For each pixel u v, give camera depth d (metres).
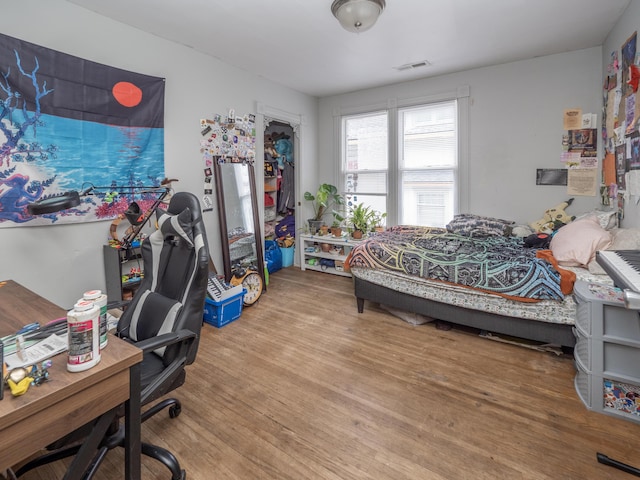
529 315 2.19
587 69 3.08
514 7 2.36
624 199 2.36
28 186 2.06
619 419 1.64
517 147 3.46
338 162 4.73
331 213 4.85
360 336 2.61
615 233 2.23
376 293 2.92
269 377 2.04
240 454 1.44
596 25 2.63
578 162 3.18
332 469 1.37
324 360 2.24
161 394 1.23
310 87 4.28
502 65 3.47
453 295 2.48
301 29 2.65
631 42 2.22
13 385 0.73
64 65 2.18
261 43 2.92
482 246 2.83
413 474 1.34
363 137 4.57
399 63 3.43
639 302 0.97
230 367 2.16
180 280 1.42
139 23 2.54
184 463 1.39
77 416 0.81
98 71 2.35
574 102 3.16
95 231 2.43
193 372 2.10
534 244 2.86
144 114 2.65
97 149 2.38
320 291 3.73
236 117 3.51
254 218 3.72
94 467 1.17
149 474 1.35
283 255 4.82
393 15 2.44
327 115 4.79
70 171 2.24
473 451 1.46
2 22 1.93
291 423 1.64
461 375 2.05
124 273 2.62
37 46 2.05
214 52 3.13
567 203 3.24
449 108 3.88
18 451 0.71
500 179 3.58
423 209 4.14
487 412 1.71
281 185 4.85
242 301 3.00
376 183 4.50
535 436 1.54
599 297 1.69
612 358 1.65
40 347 0.95
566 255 2.24
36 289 2.16
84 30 2.30
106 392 0.87
